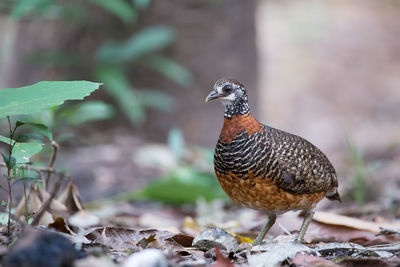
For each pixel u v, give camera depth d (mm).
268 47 29219
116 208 10469
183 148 14555
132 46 14219
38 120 8945
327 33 30547
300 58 28375
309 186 6828
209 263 5594
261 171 6598
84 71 14977
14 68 15875
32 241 4379
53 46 15203
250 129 6738
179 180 10914
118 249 5801
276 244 6016
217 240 6359
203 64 15477
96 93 14969
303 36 30125
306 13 32312
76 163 12914
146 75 15367
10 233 5863
